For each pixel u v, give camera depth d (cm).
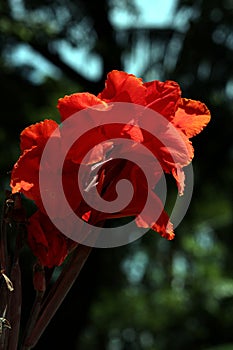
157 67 1020
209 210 1172
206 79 984
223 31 972
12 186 180
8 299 179
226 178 1081
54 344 960
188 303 1409
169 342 1370
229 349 1146
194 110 192
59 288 181
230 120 1000
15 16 982
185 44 979
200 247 1372
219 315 1366
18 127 930
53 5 1002
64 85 1051
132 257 1190
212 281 1414
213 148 1026
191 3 995
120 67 1016
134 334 1493
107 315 1455
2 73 963
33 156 182
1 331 175
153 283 1460
